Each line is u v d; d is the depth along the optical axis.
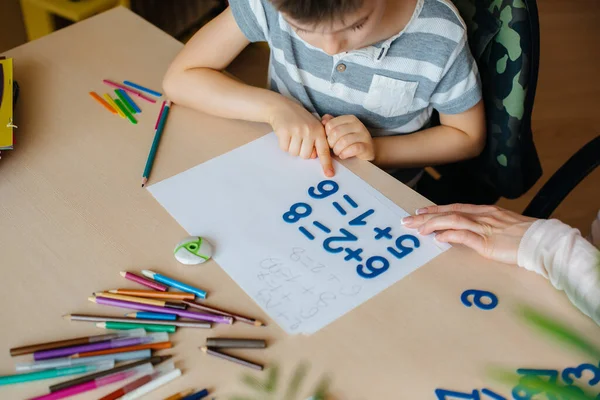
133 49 1.07
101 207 0.77
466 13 1.00
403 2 0.89
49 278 0.69
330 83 1.00
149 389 0.58
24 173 0.82
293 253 0.72
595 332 0.65
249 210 0.77
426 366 0.61
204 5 2.11
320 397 0.58
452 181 1.23
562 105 2.19
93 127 0.90
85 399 0.58
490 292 0.68
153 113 0.93
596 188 1.87
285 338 0.63
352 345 0.63
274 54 1.03
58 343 0.62
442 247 0.73
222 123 0.92
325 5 0.70
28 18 1.86
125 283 0.68
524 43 0.96
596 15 2.65
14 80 0.98
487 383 0.60
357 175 0.83
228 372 0.60
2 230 0.74
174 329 0.64
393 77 0.97
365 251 0.72
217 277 0.69
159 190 0.80
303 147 0.86
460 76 0.96
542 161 1.97
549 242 0.72
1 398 0.58
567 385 0.60
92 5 1.79
